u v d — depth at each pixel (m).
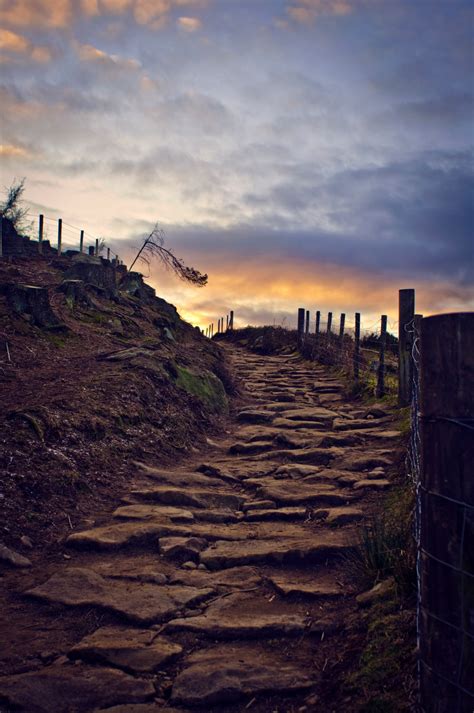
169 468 7.61
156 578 4.55
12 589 4.38
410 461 6.43
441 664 2.54
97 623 3.95
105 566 4.80
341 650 3.54
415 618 3.42
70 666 3.42
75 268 16.38
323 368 17.05
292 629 3.81
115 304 16.17
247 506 6.24
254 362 19.36
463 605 2.49
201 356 14.56
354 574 4.39
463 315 2.53
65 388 8.50
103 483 6.54
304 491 6.54
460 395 2.53
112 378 9.30
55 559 4.92
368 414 10.09
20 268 16.89
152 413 8.81
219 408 11.06
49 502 5.73
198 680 3.26
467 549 2.49
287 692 3.20
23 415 6.87
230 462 8.02
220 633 3.80
